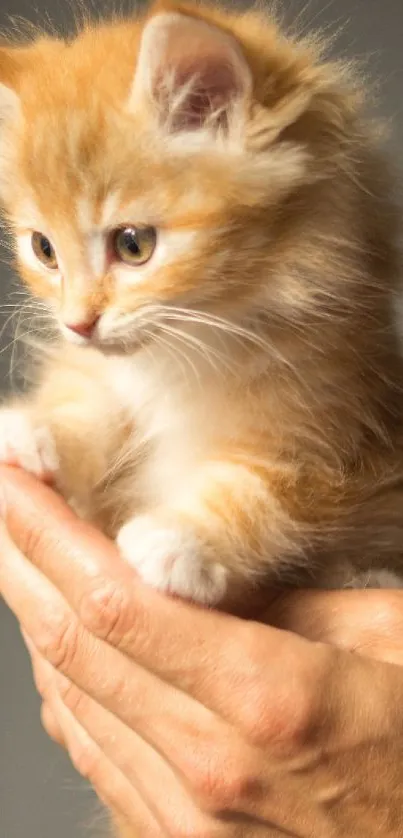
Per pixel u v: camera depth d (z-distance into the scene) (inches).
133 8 20.9
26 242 17.0
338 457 16.8
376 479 17.1
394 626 16.0
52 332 18.7
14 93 16.5
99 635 15.1
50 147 15.8
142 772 15.9
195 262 15.7
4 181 16.9
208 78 15.8
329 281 16.4
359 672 14.7
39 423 17.1
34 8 22.5
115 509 17.7
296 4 22.0
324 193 16.3
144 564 15.1
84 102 15.8
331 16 22.2
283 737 14.4
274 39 16.8
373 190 17.0
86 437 17.4
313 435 16.7
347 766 14.5
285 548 16.4
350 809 14.7
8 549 16.4
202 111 15.9
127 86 15.8
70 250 16.0
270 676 14.5
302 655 14.7
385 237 17.2
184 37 15.4
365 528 17.3
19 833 24.6
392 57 22.3
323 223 16.3
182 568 15.1
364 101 17.4
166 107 15.7
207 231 15.7
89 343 16.1
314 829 14.8
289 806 14.7
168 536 15.3
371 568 17.6
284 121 15.8
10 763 24.6
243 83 15.7
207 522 15.8
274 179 15.8
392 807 14.6
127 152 15.6
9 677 24.6
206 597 15.1
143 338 16.1
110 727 16.2
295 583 17.0
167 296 15.8
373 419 17.1
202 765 14.8
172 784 15.6
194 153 15.7
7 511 15.9
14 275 21.5
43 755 24.7
